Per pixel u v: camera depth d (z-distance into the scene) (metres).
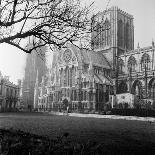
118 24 142.25
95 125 29.38
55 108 119.94
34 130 19.58
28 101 174.50
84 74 119.06
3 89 107.88
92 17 12.68
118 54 139.62
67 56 127.81
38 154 8.26
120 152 11.23
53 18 12.22
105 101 117.94
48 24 12.30
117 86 126.69
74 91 119.56
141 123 38.81
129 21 151.62
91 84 113.88
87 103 112.94
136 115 67.69
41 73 182.88
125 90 124.56
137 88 115.62
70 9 12.34
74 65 122.94
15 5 11.64
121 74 131.38
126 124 34.47
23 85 178.75
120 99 102.38
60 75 129.88
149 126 31.05
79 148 9.14
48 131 19.09
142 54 126.25
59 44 12.95
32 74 180.88
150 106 84.12
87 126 26.95
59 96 127.06
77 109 108.00
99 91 116.62
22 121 32.59
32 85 178.88
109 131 21.42
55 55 150.12
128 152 11.37
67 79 125.94
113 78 130.25
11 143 9.38
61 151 8.68
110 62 139.38
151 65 121.25
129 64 132.00
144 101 91.12
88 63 125.81
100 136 17.11
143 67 124.88
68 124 29.36
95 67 128.50
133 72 126.25
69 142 10.82
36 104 158.75
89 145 9.86
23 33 12.42
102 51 145.50
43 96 143.88
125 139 15.99
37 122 31.28
